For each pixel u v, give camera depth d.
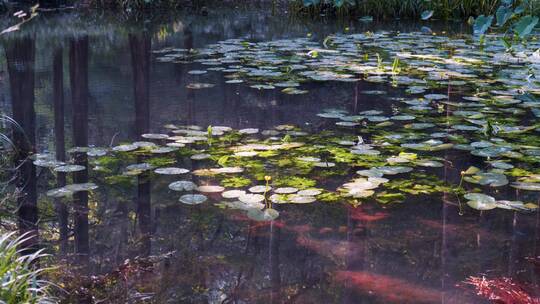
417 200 2.88
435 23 10.55
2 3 10.59
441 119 4.21
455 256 2.31
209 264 2.23
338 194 2.92
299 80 5.45
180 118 4.25
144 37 8.45
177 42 7.97
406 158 3.31
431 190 2.98
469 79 5.54
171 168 3.10
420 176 3.20
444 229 2.56
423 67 6.09
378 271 2.19
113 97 4.92
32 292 1.78
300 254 2.32
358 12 11.33
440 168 3.32
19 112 4.48
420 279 2.14
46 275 2.14
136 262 2.25
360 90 5.14
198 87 5.22
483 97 4.84
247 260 2.26
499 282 2.12
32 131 3.97
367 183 2.96
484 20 8.23
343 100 4.80
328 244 2.41
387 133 3.89
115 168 3.25
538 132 3.91
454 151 3.62
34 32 8.72
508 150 3.41
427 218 2.68
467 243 2.44
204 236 2.47
